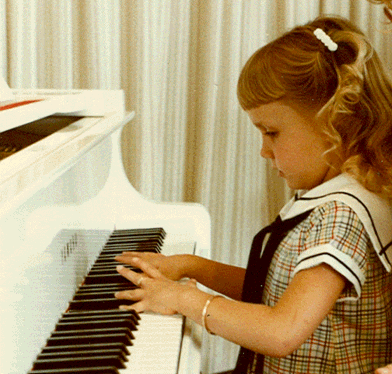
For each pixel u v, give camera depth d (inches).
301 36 33.9
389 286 34.5
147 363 27.0
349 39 33.0
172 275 39.0
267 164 74.8
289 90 32.4
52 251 30.4
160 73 71.6
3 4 67.7
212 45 70.7
